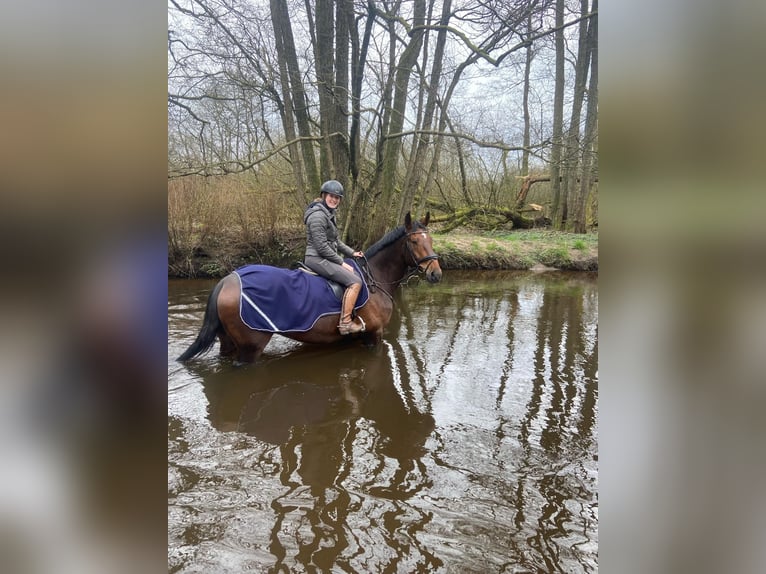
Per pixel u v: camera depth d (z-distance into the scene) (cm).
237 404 362
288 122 1019
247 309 412
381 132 1035
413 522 230
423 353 493
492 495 252
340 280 459
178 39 922
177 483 258
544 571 202
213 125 1037
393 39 1007
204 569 198
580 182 1361
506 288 914
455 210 1388
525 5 880
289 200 1091
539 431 324
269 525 226
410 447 301
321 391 389
